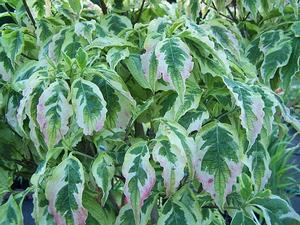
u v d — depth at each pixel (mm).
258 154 564
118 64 572
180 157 478
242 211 579
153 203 546
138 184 477
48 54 600
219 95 554
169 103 538
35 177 499
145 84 526
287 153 1558
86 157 564
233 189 622
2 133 649
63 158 517
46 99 478
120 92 502
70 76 514
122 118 526
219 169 507
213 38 567
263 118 523
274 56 723
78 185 491
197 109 533
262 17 827
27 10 651
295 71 719
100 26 606
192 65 492
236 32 718
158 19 566
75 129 524
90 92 482
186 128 521
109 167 501
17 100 611
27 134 593
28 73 586
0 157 660
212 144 514
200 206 589
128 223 540
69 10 655
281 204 587
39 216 523
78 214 487
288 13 813
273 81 801
